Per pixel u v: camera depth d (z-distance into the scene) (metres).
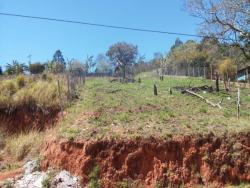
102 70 83.25
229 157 17.06
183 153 16.94
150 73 68.19
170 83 40.00
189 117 20.61
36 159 18.22
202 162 16.84
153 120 19.64
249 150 17.42
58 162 17.11
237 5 34.25
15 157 20.03
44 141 19.86
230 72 46.69
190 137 17.33
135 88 34.38
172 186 16.14
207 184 16.34
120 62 84.19
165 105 24.59
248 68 47.31
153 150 16.86
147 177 16.33
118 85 37.34
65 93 26.00
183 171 16.52
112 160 16.53
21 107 24.31
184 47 74.19
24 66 46.06
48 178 16.36
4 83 26.78
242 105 25.77
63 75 31.69
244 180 16.67
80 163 16.58
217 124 18.98
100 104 24.17
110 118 20.17
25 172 17.45
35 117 23.86
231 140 17.52
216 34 35.31
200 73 57.12
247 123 19.33
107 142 16.98
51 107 24.16
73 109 23.80
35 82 28.17
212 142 17.34
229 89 34.66
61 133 18.27
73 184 16.05
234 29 34.84
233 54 49.12
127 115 20.61
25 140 20.97
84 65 60.38
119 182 16.09
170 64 71.44
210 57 59.09
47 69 42.41
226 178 16.61
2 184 16.55
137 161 16.61
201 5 36.78
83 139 17.23
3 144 21.58
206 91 32.47
